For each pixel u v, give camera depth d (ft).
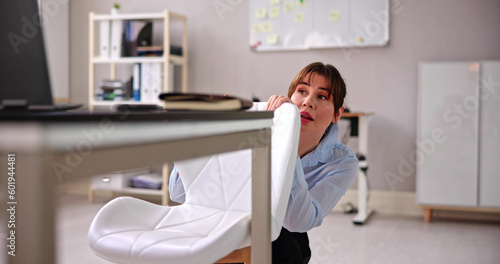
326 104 4.05
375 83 12.76
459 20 12.08
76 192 14.51
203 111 2.21
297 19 13.37
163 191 12.69
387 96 12.67
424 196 11.41
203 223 3.52
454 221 11.43
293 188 3.46
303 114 4.03
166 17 12.93
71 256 7.66
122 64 14.64
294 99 4.14
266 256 2.96
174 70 14.35
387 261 7.98
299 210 3.47
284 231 3.96
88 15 15.07
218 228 3.40
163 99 2.30
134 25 13.47
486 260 8.12
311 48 13.28
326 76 4.04
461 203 11.19
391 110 12.64
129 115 1.61
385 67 12.67
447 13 12.16
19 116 1.25
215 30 14.08
